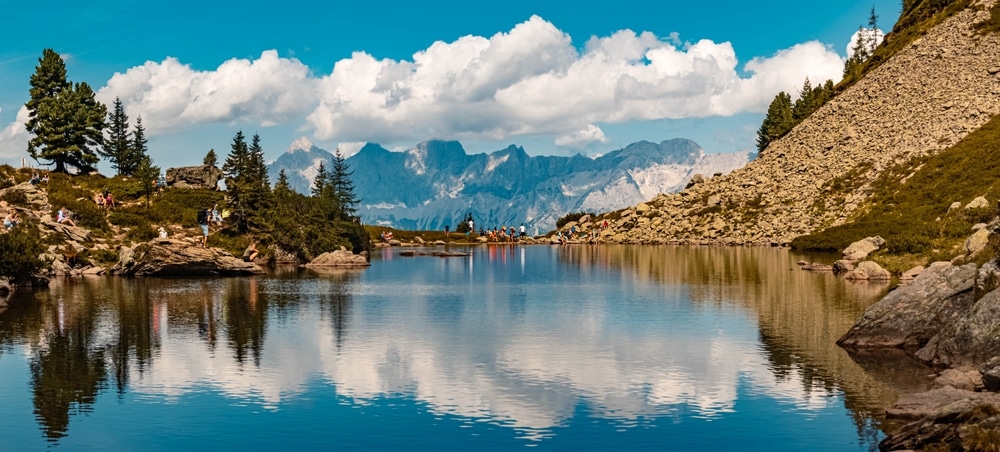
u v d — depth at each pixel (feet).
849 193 416.05
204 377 109.40
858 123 495.82
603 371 112.57
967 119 422.82
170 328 148.05
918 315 126.52
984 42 496.64
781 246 391.04
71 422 89.97
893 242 263.29
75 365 116.67
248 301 188.55
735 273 253.24
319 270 288.10
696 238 441.68
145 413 93.25
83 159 409.49
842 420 89.15
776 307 171.73
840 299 183.11
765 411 93.04
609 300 187.83
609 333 141.59
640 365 115.96
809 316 158.71
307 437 84.89
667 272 262.06
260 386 104.78
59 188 366.22
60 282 235.61
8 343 133.28
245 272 269.23
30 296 198.29
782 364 115.85
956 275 126.82
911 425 77.30
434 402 97.55
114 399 98.99
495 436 85.15
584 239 503.61
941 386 97.86
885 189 393.50
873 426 86.63
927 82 490.08
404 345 131.03
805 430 85.97
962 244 233.55
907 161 412.57
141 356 122.62
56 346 130.62
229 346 130.31
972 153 375.66
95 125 422.00
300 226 332.39
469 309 173.88
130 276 256.73
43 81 413.39
